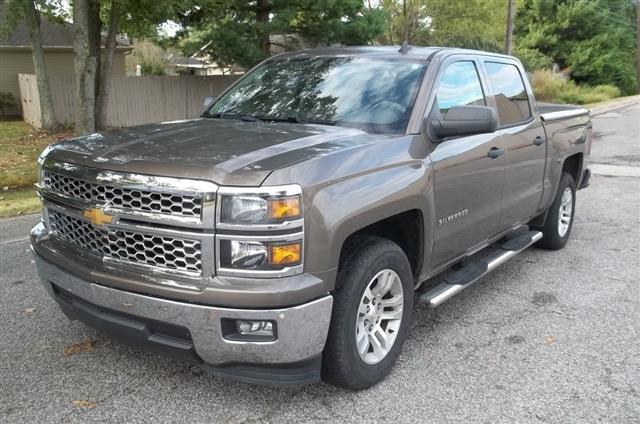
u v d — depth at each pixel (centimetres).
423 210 368
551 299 502
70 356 385
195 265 290
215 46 1716
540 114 566
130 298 304
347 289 319
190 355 303
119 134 367
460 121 378
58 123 1886
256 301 282
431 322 452
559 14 4062
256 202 279
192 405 331
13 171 1109
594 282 544
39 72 1772
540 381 364
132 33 1762
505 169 473
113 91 2025
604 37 4075
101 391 344
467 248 448
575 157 659
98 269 317
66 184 334
